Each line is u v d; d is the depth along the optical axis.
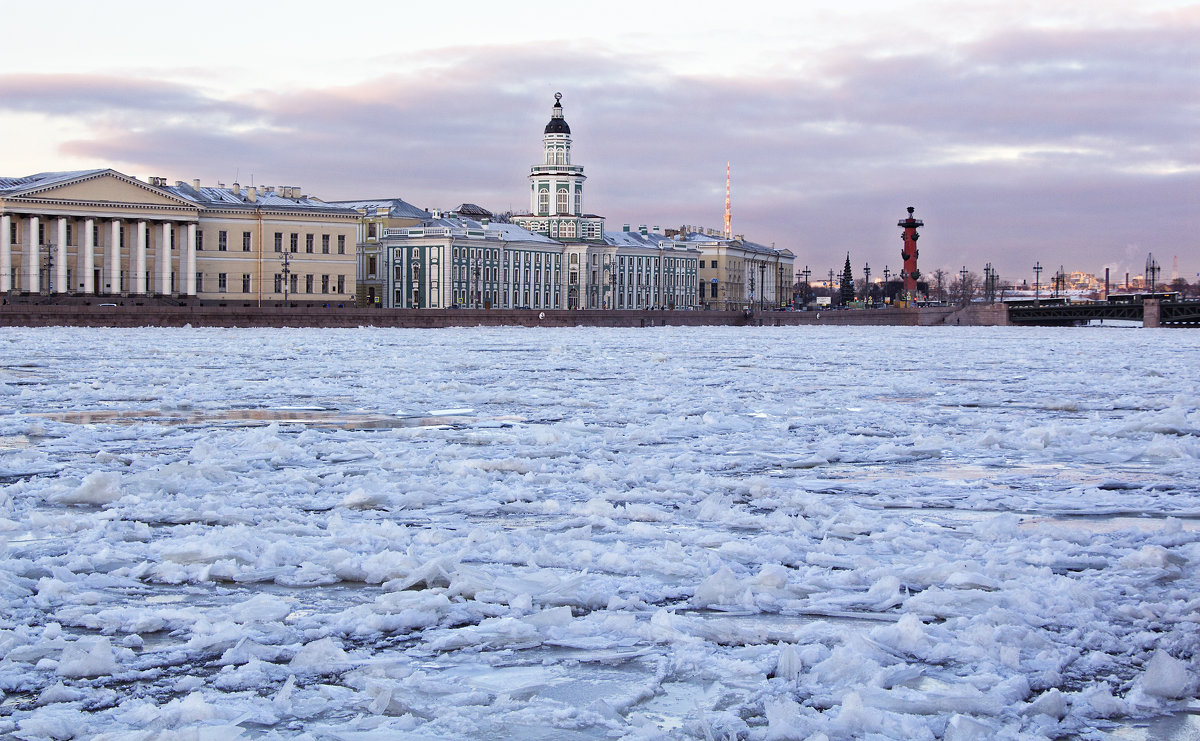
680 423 23.44
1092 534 13.04
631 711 7.95
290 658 8.91
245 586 10.83
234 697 8.08
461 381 35.97
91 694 8.16
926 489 16.19
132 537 12.52
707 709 8.00
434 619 9.76
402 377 37.31
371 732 7.56
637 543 12.59
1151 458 19.59
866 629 9.52
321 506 14.54
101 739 7.27
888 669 8.53
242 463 17.59
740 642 9.39
